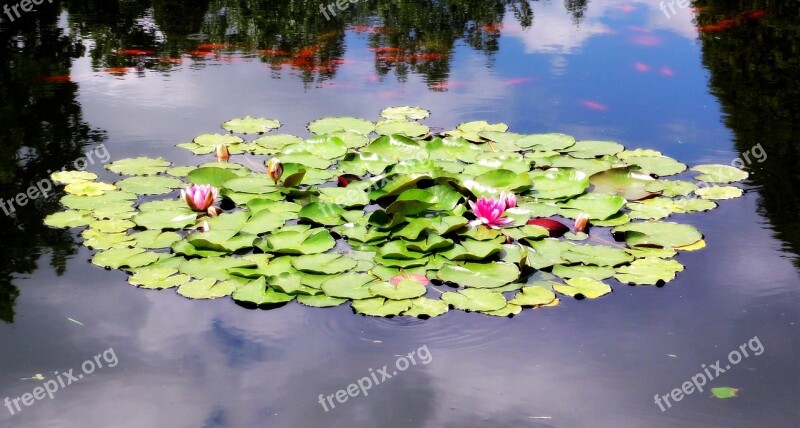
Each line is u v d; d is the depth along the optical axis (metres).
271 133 5.20
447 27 7.61
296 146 4.86
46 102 5.69
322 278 3.62
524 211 4.16
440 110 5.59
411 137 5.07
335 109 5.61
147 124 5.35
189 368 3.11
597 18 7.79
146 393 2.97
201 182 4.48
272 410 2.88
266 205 4.21
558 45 7.00
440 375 3.07
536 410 2.88
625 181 4.51
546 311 3.46
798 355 3.17
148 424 2.81
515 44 7.05
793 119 5.39
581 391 2.98
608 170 4.56
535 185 4.49
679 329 3.34
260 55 6.79
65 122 5.35
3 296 3.53
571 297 3.56
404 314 3.41
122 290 3.59
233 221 4.07
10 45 6.89
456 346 3.24
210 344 3.24
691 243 3.95
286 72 6.37
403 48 6.98
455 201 4.20
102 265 3.75
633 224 4.11
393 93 5.91
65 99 5.74
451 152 4.85
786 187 4.51
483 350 3.21
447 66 6.50
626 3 8.32
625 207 4.32
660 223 4.12
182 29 7.48
